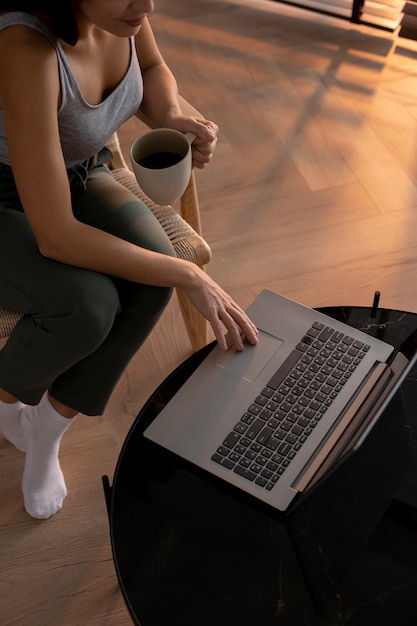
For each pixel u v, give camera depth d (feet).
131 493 3.89
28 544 5.20
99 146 4.59
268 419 4.09
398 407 4.19
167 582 3.62
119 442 5.67
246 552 3.70
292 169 7.38
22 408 5.15
